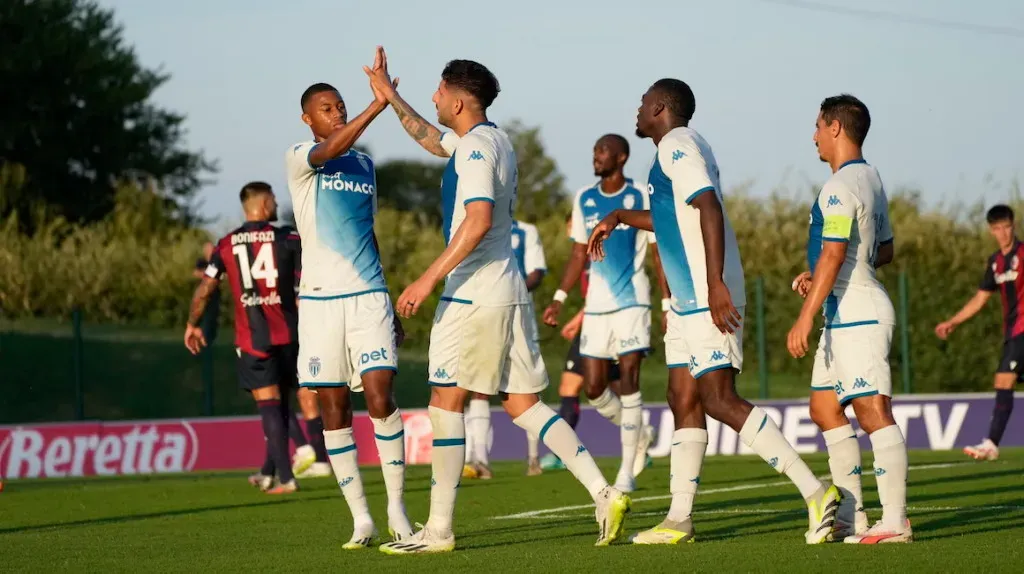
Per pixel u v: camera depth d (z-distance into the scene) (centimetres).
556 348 7850
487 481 3966
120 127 16550
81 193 16388
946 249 9362
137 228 13475
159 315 9388
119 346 8206
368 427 5691
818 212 2166
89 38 16500
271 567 1902
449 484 2111
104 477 5391
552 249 10119
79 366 5891
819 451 5741
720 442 5706
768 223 10144
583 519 2672
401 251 11125
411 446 5722
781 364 7250
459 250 2016
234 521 2828
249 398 7700
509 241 2156
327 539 2397
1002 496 2961
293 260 3631
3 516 3056
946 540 2045
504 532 2434
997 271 4469
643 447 3828
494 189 2084
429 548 2088
